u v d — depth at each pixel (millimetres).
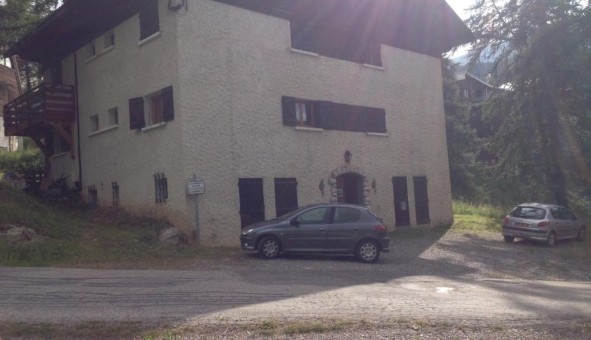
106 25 20609
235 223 17391
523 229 20891
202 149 16844
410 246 19156
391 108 23656
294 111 19578
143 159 18375
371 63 23125
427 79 25766
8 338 7277
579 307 10336
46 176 25828
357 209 15297
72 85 23016
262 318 8469
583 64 24328
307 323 8266
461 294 11250
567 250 19797
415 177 24453
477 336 7996
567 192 28359
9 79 38375
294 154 19344
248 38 18328
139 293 10000
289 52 19547
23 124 23938
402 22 24609
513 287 12711
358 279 12508
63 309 8695
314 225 14852
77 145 22703
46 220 15375
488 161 47344
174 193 16906
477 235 22875
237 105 17828
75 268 12258
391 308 9477
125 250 14414
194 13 17047
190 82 16781
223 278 11828
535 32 25656
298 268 13602
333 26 21391
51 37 22625
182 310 8828
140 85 18500
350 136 21562
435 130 25875
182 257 14414
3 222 14102
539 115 26906
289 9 19688
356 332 7961
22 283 10523
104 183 20750
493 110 28922
